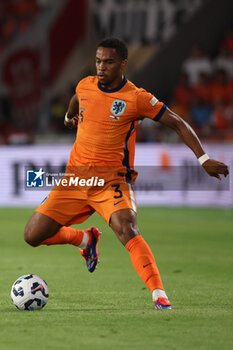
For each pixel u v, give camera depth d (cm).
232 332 1597
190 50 8375
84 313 1869
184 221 5334
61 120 7719
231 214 5800
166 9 8681
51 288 2519
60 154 6638
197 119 7656
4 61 8525
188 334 1574
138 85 8231
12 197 6794
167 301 1919
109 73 1961
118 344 1475
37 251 3778
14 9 9150
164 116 1980
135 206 2006
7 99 8494
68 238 2209
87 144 2022
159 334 1575
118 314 1838
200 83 7925
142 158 6512
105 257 3519
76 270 3050
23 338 1534
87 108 2019
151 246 3938
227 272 2989
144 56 8519
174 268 3114
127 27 8706
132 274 2930
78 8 8650
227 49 8262
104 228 5009
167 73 8288
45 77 8462
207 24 8400
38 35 8562
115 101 1988
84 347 1448
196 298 2300
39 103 8412
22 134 7744
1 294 2330
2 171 6788
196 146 1958
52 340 1513
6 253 3675
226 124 7569
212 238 4316
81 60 8300
